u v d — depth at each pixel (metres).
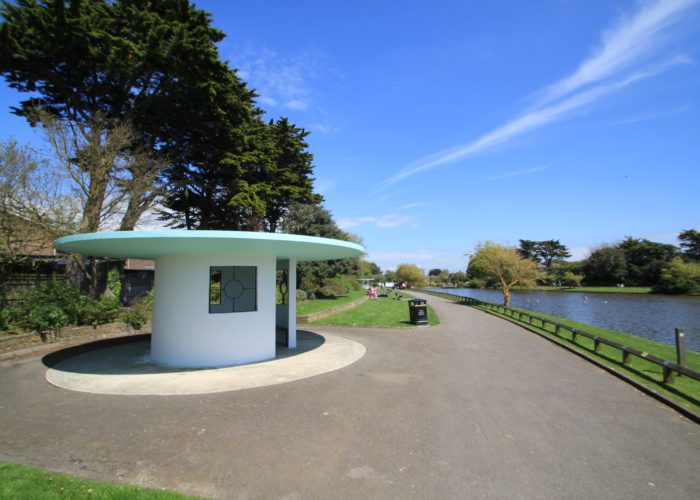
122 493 3.47
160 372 8.23
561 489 3.69
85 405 6.07
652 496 3.58
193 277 8.97
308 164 32.50
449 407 6.00
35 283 15.98
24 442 4.67
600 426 5.30
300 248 8.68
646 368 8.64
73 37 15.76
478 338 13.18
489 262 31.33
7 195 13.12
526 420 5.49
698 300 44.44
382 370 8.38
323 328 15.90
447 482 3.80
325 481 3.80
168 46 16.83
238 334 9.11
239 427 5.16
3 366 8.88
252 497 3.52
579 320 26.11
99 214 15.86
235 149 23.09
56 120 15.44
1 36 15.04
